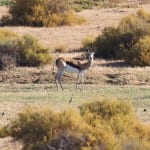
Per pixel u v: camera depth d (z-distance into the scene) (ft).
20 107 260.01
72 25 563.48
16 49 386.52
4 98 284.61
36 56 387.55
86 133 165.99
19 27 554.87
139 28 438.40
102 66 377.71
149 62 383.65
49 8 572.92
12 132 175.73
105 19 584.81
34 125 170.60
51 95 293.64
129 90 309.01
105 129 170.91
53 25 563.89
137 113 243.40
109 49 423.64
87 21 574.15
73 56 409.90
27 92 309.42
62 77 344.28
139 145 164.14
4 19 577.84
